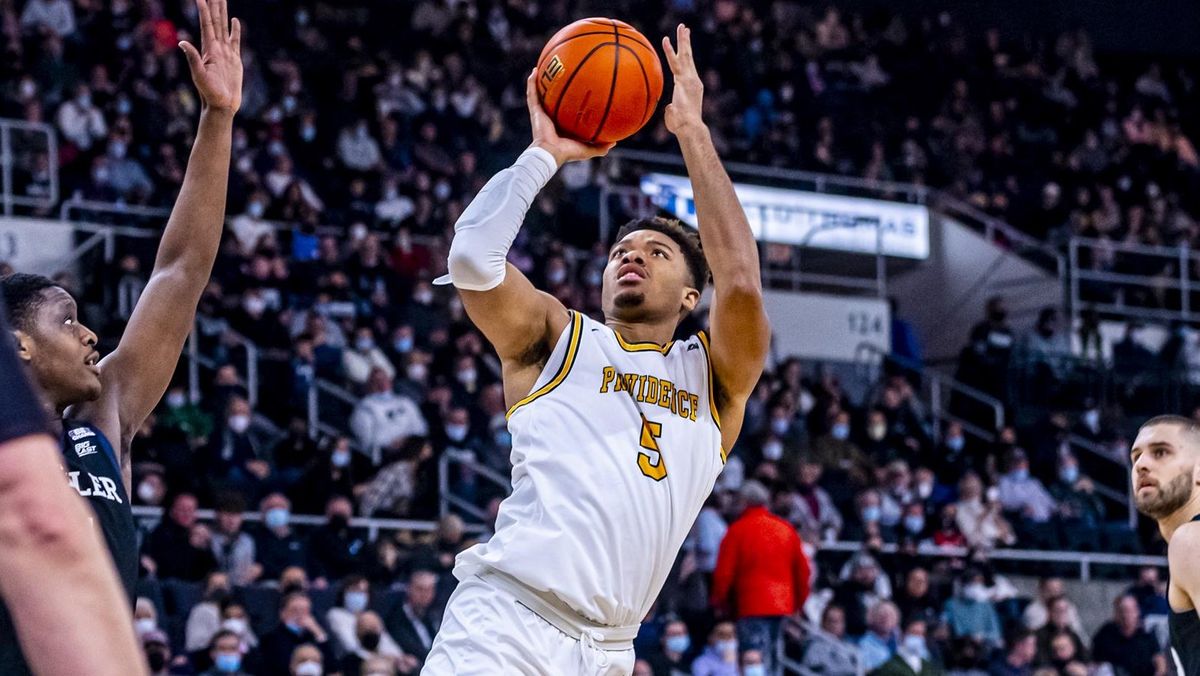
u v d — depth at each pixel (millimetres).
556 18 17484
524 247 13688
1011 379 15008
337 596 8930
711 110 17031
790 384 13461
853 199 16891
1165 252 17406
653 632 9523
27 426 1304
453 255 2916
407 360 12078
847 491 12227
